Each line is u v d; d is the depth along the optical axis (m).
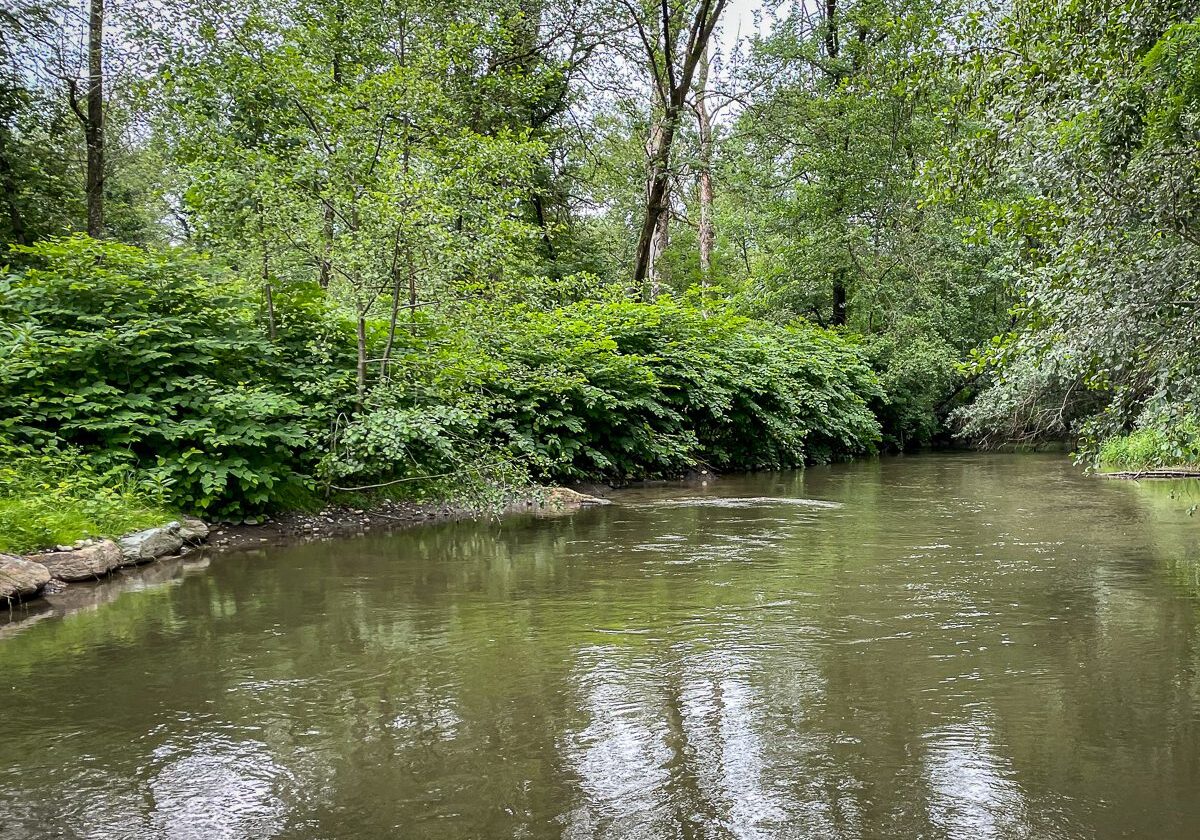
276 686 4.34
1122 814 2.95
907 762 3.38
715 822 2.92
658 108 22.81
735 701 4.07
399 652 4.89
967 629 5.24
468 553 7.97
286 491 9.54
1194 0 5.34
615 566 7.30
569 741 3.62
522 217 19.89
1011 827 2.86
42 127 17.03
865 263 25.39
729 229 36.44
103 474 7.89
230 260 10.34
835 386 21.02
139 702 4.14
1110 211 5.52
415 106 12.20
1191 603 5.81
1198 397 5.71
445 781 3.26
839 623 5.41
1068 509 10.82
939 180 6.65
